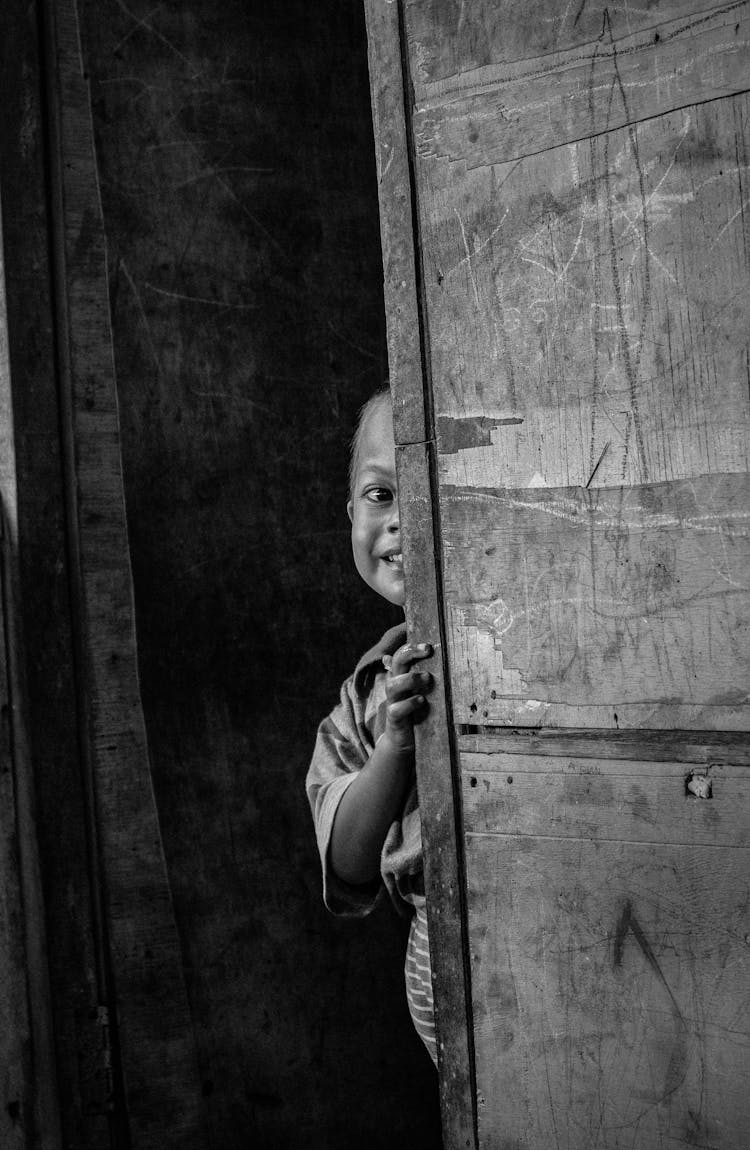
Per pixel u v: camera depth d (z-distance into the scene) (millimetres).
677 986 1202
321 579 2596
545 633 1286
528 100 1269
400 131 1380
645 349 1198
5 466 2227
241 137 2520
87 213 2271
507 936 1324
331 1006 2539
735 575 1150
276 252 2562
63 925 2207
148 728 2320
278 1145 2424
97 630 2246
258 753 2475
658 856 1210
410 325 1386
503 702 1323
